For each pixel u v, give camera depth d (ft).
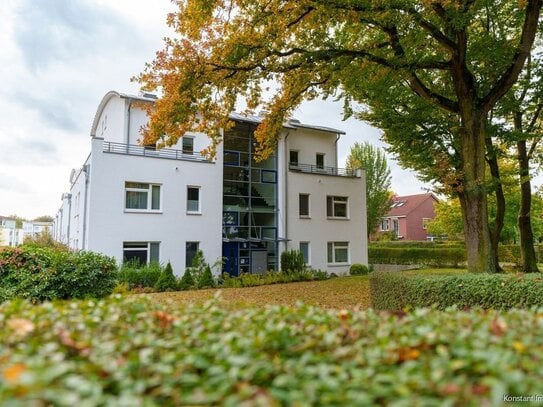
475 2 32.42
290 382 5.75
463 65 35.86
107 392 5.56
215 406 5.12
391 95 45.80
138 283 48.47
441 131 48.47
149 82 35.96
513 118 50.93
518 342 7.34
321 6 30.76
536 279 21.49
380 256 106.11
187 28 33.88
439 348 6.97
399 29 34.09
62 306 10.39
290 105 44.11
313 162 74.59
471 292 22.84
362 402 5.08
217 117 39.91
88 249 49.08
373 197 111.34
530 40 33.91
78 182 64.34
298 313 10.34
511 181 53.06
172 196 55.47
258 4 33.09
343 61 36.37
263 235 65.00
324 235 69.67
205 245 57.52
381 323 9.24
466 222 35.96
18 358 5.95
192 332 8.31
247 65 36.83
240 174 63.93
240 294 44.93
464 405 5.15
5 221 164.76
